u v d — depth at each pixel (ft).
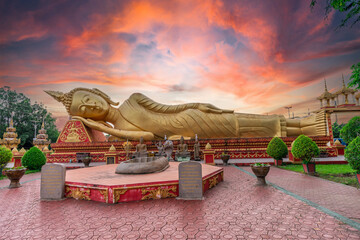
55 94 53.26
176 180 19.26
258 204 16.53
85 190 18.99
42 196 19.69
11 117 112.37
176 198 18.51
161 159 27.22
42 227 13.07
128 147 41.75
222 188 22.49
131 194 17.99
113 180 19.94
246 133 53.11
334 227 11.94
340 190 20.08
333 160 40.52
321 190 20.30
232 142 49.49
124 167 24.22
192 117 53.16
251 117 53.78
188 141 49.85
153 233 11.69
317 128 49.98
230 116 53.11
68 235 11.80
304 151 29.14
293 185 22.85
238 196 19.06
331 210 14.73
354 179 24.61
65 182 20.39
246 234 11.30
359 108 46.85
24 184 27.81
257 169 23.16
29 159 41.19
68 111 53.62
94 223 13.44
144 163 24.11
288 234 11.20
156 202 17.56
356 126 37.99
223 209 15.53
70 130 52.39
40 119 123.44
